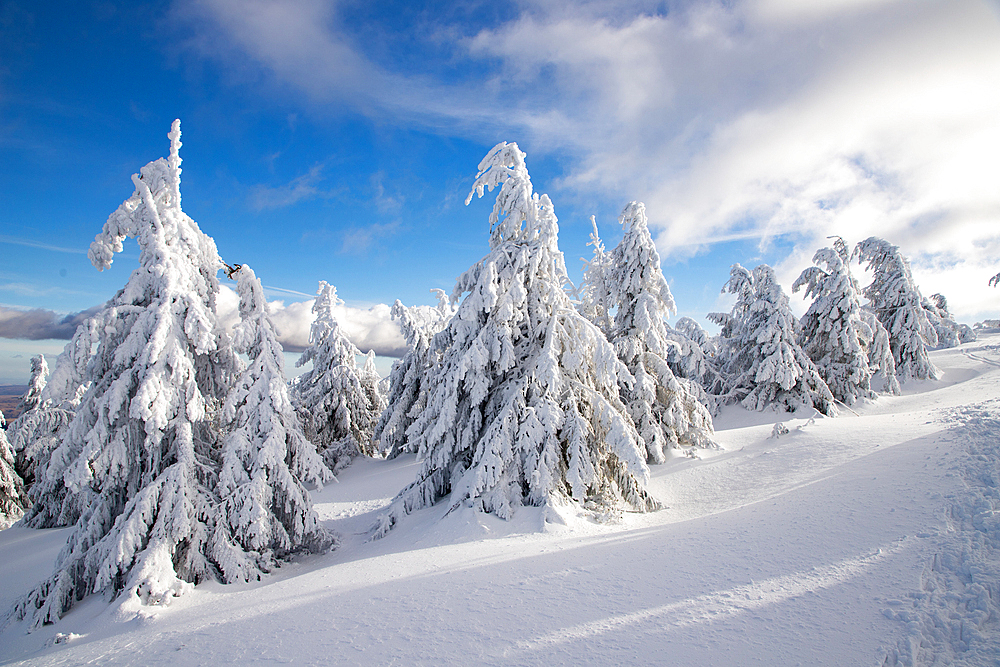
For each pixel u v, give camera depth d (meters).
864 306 29.72
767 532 8.17
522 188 13.56
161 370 10.23
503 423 11.96
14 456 25.97
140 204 11.44
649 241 17.20
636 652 4.88
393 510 13.60
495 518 11.05
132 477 10.74
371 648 5.37
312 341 28.05
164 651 6.10
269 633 6.18
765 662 4.55
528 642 5.23
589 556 8.19
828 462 12.44
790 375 22.52
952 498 7.51
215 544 10.14
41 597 9.41
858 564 6.36
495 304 12.74
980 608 5.05
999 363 26.55
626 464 12.87
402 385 27.64
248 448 11.20
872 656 4.55
